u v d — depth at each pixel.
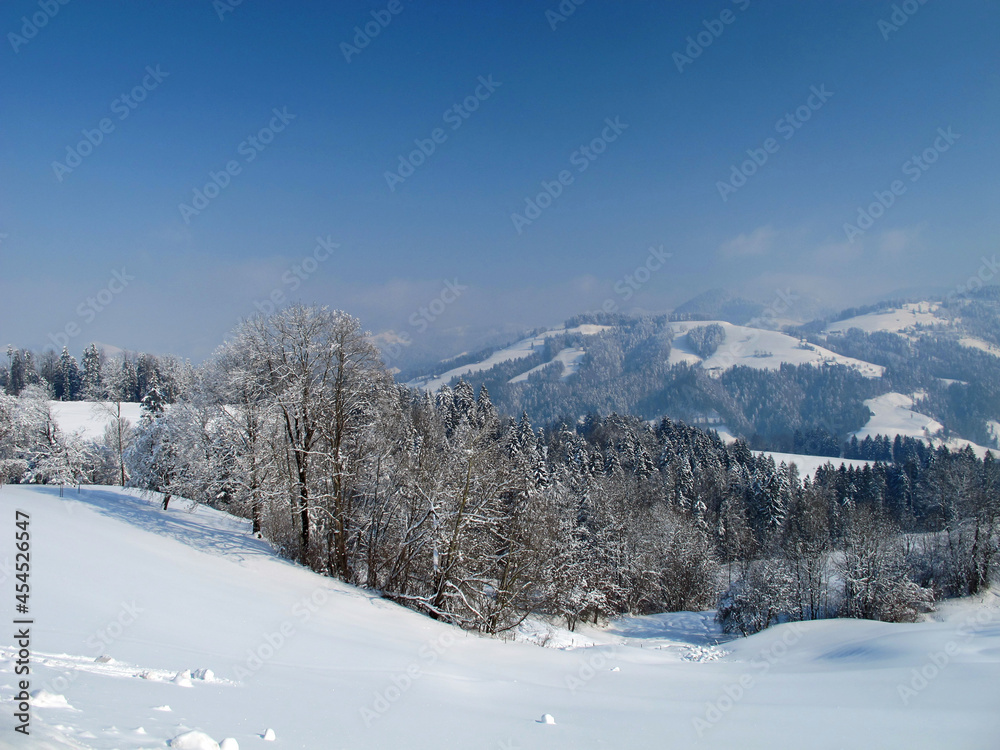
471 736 7.90
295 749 5.86
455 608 27.83
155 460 32.88
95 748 4.27
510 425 79.31
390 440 30.06
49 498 28.64
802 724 9.82
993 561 49.81
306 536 28.19
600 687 15.20
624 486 60.84
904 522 66.00
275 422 28.06
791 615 44.47
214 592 18.30
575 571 41.84
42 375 103.81
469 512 28.00
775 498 70.94
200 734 4.89
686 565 57.66
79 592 14.38
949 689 12.55
